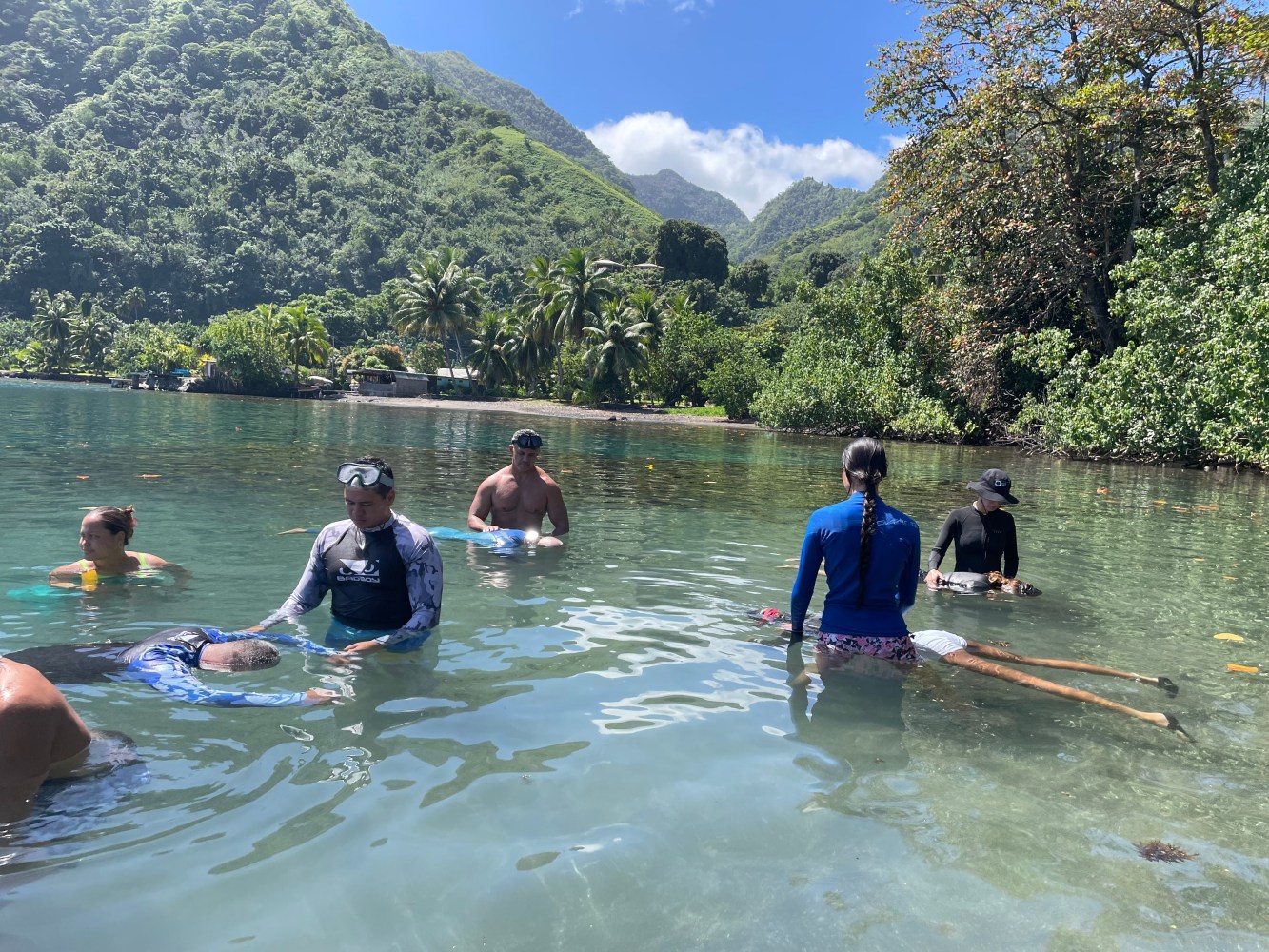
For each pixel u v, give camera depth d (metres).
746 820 2.20
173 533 5.80
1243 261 16.72
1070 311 25.73
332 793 2.26
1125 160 22.88
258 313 72.75
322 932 1.66
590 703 3.03
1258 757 2.74
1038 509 9.64
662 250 113.25
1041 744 2.81
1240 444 16.52
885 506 3.90
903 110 25.22
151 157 155.88
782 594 4.91
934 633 3.93
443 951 1.61
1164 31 20.42
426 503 8.20
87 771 2.30
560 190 195.75
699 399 57.94
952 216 24.81
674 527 7.25
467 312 68.75
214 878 1.83
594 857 1.98
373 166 183.50
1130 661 3.82
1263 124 19.06
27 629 3.58
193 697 2.88
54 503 6.89
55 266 118.62
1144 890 1.92
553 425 30.64
